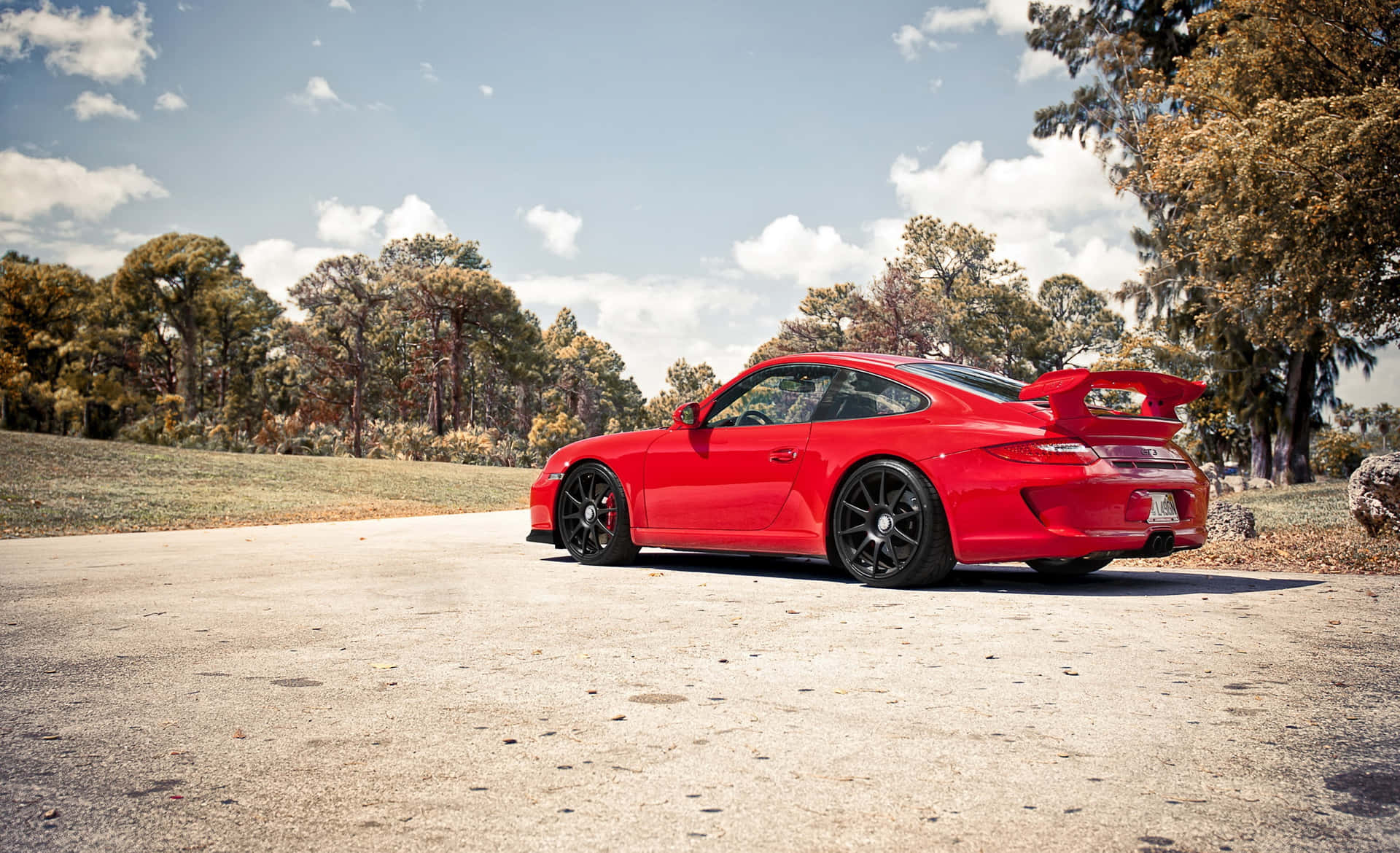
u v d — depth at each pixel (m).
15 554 7.41
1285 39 16.61
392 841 1.58
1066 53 28.98
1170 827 1.61
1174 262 25.80
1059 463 4.29
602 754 2.05
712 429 5.52
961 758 2.00
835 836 1.58
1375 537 6.75
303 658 3.08
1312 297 16.94
